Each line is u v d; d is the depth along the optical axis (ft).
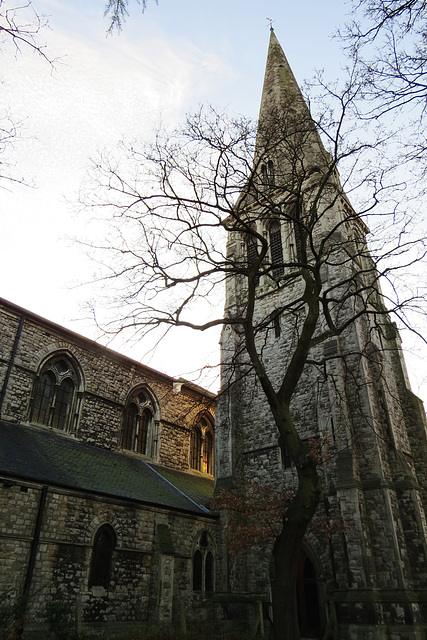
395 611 47.60
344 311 66.33
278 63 113.19
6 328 63.26
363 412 58.49
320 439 55.31
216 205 41.29
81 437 67.51
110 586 49.32
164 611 51.83
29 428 61.62
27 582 42.45
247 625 56.80
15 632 35.99
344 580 51.67
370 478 55.06
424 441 65.51
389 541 51.03
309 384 66.08
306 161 83.71
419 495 56.70
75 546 47.70
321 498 57.77
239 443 71.05
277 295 78.33
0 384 60.08
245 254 87.81
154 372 84.28
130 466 69.72
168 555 54.80
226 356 78.33
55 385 67.72
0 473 43.73
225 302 85.20
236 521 63.98
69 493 49.11
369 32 23.77
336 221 76.13
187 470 84.23
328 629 49.21
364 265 81.30
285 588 28.89
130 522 54.34
